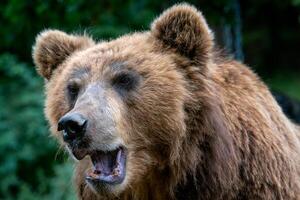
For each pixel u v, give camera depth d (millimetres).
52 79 9750
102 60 9070
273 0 25297
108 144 8516
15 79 22828
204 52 9008
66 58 9859
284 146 9375
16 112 22141
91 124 8375
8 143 21328
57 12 17438
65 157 11047
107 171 8812
